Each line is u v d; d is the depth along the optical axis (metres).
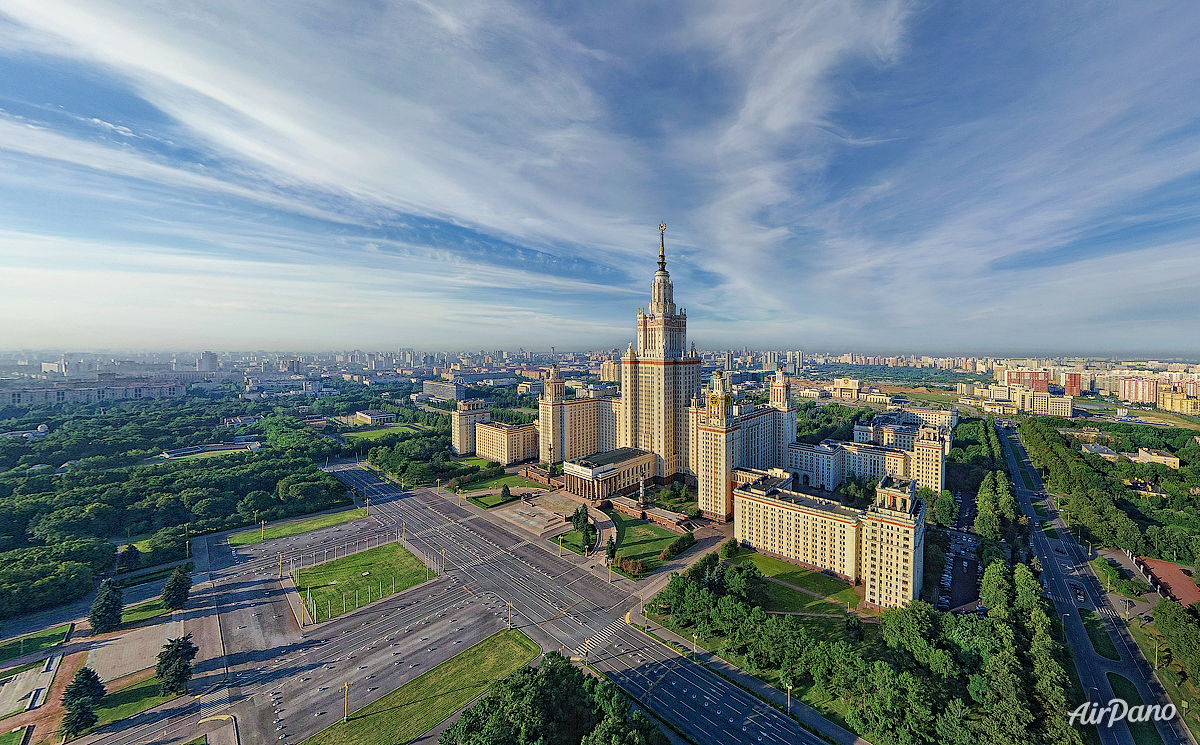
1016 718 113.62
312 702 135.62
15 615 173.62
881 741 118.81
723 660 152.50
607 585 199.12
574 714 118.44
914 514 178.25
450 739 112.44
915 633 143.38
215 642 162.00
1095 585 196.88
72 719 121.81
